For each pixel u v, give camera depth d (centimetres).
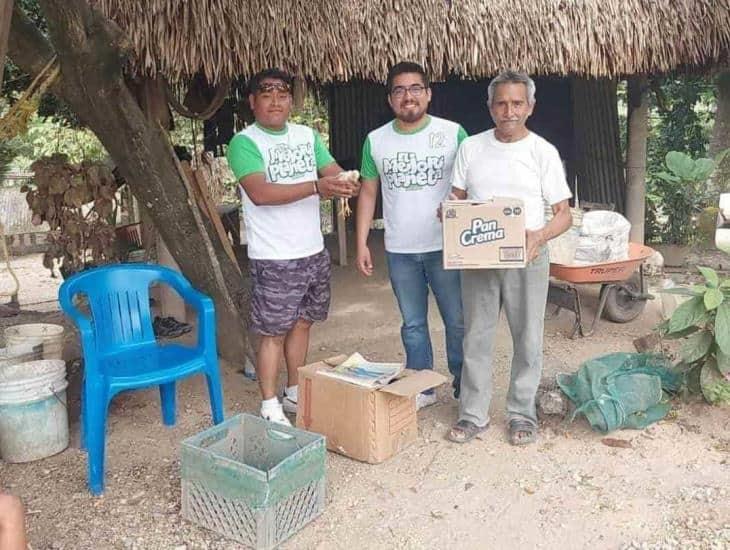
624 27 528
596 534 281
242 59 427
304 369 356
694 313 371
